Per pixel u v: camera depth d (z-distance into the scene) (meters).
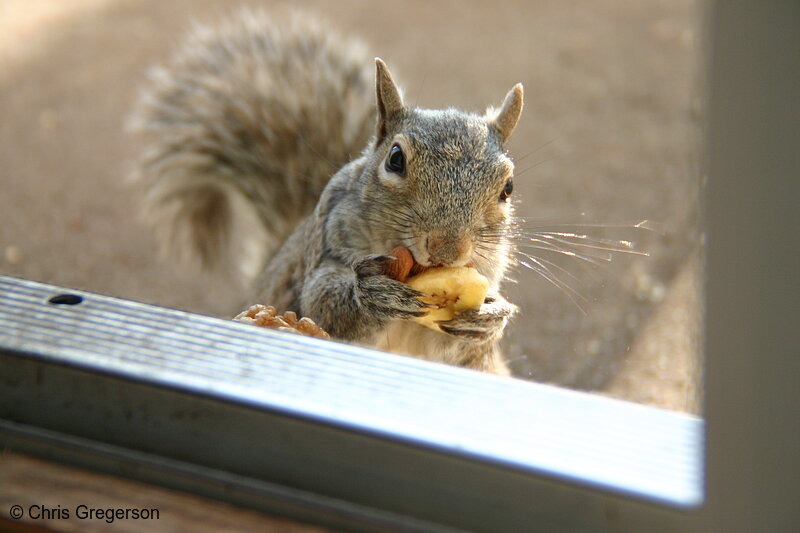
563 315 1.72
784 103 1.29
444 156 1.55
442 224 1.54
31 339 1.42
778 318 1.35
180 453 1.41
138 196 1.87
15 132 2.14
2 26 2.79
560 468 1.38
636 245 1.78
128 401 1.41
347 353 1.41
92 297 1.44
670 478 1.37
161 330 1.42
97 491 1.41
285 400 1.39
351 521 1.39
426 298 1.53
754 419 1.36
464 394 1.40
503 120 1.59
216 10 2.90
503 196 1.56
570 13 2.89
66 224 1.81
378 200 1.55
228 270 1.78
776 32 1.28
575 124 2.16
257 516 1.40
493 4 3.00
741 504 1.36
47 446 1.41
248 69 1.79
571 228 1.80
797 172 1.30
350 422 1.39
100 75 2.46
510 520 1.38
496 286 1.58
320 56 1.81
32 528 1.40
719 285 1.36
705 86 1.35
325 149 1.75
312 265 1.58
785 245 1.32
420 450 1.38
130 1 3.03
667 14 2.84
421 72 2.44
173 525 1.40
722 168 1.34
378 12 2.87
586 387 1.66
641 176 1.93
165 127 1.79
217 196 1.78
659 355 1.68
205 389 1.40
